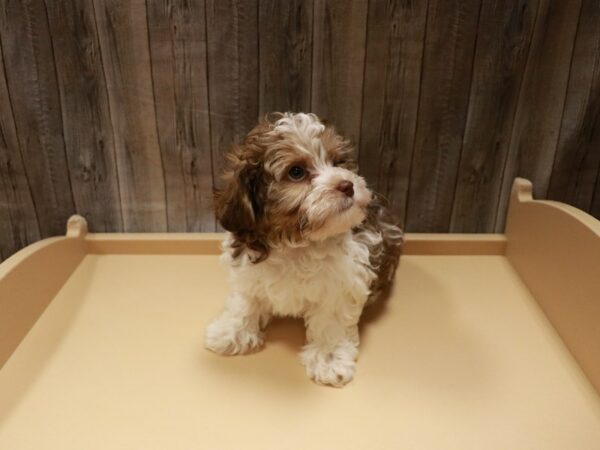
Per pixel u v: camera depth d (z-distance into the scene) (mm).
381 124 1487
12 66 1377
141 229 1644
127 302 1381
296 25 1356
